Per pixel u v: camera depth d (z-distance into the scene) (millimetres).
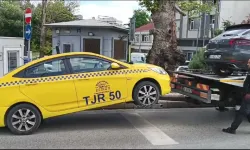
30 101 6555
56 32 18938
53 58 6883
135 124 7531
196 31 34562
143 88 7238
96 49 18562
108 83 6961
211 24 30969
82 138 6281
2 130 7000
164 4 13727
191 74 8609
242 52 8031
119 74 7066
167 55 13734
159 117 8359
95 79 6898
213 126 7492
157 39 13852
